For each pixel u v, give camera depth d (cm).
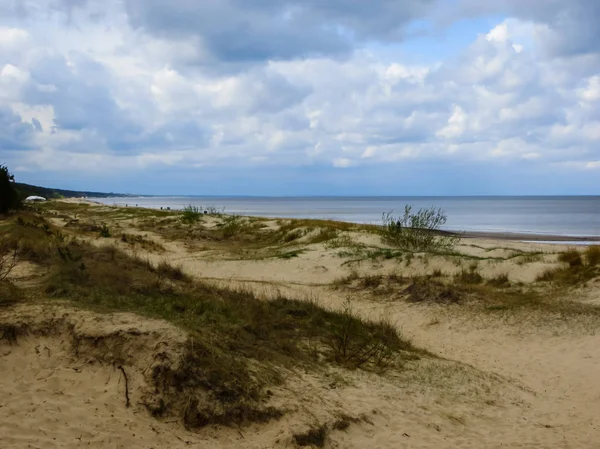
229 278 1568
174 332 605
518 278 1523
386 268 1722
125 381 540
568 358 929
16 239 1170
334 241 2211
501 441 591
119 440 456
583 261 1537
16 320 595
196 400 533
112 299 766
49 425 456
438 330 1129
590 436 621
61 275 841
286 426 532
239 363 634
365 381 720
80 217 4066
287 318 930
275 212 8969
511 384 805
